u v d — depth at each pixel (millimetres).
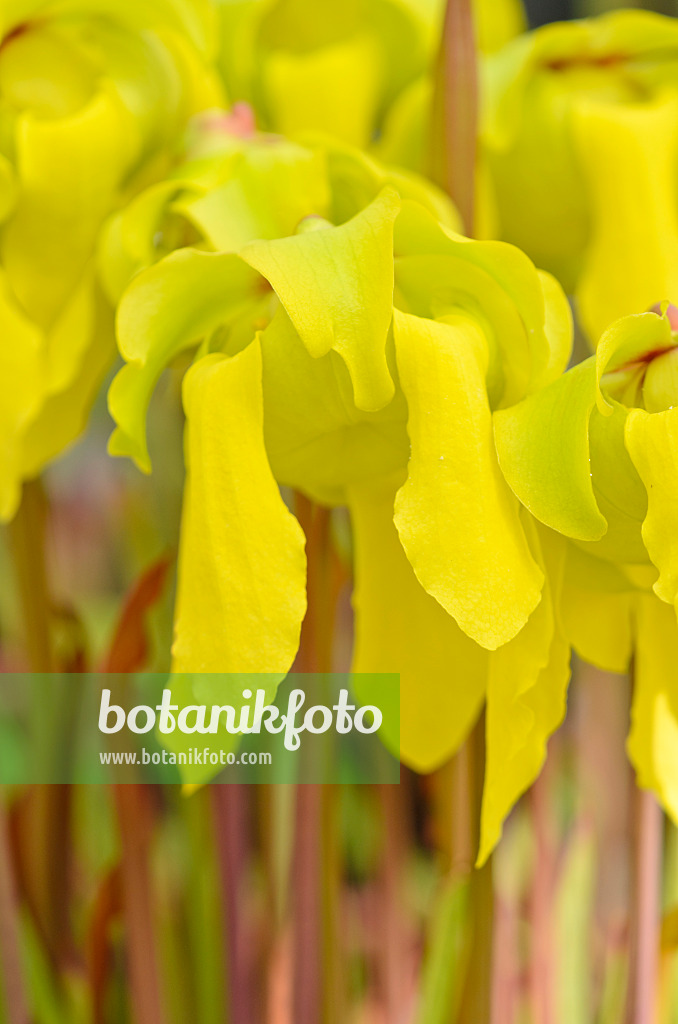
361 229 333
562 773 641
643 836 432
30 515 428
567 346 346
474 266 341
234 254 341
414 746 374
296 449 352
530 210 419
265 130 441
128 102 389
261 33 450
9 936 436
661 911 503
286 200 367
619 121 400
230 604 331
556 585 344
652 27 407
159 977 443
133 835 438
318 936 430
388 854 481
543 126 411
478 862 339
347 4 445
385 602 372
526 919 544
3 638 583
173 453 438
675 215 402
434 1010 432
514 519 332
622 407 332
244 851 460
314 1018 430
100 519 881
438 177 386
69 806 454
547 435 329
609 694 569
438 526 328
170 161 396
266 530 331
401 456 354
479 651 370
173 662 333
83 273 391
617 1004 473
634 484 332
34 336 373
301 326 327
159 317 345
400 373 333
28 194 382
